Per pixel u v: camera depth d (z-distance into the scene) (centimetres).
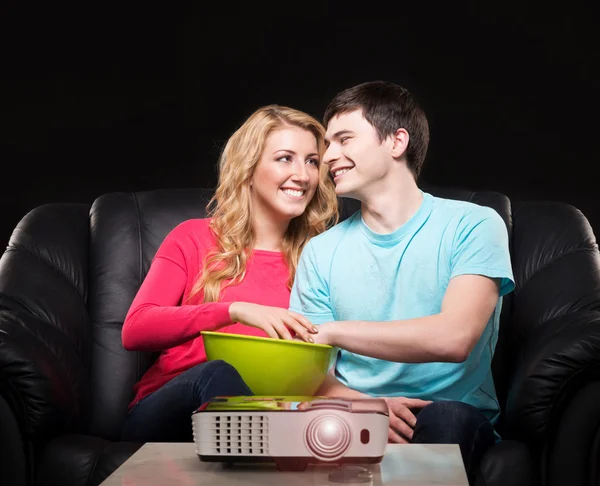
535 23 364
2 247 368
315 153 241
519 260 244
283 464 122
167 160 373
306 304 222
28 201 370
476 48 366
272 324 188
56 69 374
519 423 193
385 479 117
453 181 366
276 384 179
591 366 188
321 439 120
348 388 205
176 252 236
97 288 251
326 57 371
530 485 182
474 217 208
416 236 212
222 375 178
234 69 373
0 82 372
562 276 233
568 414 186
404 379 206
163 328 208
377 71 369
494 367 236
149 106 374
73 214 265
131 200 266
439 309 208
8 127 371
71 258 252
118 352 243
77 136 373
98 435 236
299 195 238
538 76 364
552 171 362
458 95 367
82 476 192
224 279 234
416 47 369
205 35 374
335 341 188
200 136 373
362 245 218
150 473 122
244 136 239
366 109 212
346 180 213
